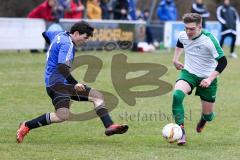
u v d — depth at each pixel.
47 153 19.42
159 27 62.91
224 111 29.12
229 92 35.44
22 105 29.67
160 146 21.00
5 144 20.80
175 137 20.64
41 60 49.06
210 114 22.70
